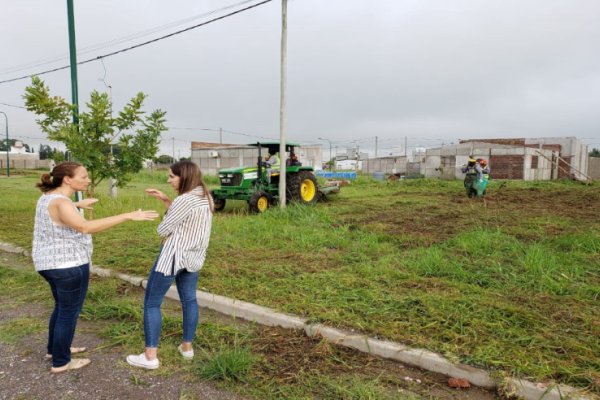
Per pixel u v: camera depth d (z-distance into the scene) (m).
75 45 7.18
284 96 11.32
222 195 12.00
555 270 5.14
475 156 30.95
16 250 7.11
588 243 6.38
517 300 4.29
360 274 5.29
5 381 3.10
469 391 2.94
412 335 3.54
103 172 7.19
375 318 3.89
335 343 3.63
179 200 3.10
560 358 3.12
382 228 8.54
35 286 5.27
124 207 11.78
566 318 3.83
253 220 9.36
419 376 3.14
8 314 4.41
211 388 3.01
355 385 2.97
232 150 37.75
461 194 16.94
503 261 5.71
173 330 3.91
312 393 2.92
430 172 34.88
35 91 6.56
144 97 7.15
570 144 36.75
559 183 24.16
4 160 66.31
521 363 3.05
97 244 7.27
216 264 5.82
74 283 3.10
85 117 6.75
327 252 6.54
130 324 4.10
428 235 7.73
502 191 18.16
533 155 30.17
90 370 3.25
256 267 5.68
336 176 30.06
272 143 12.03
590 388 2.76
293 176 12.49
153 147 7.39
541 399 2.74
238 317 4.32
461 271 5.16
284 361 3.35
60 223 3.06
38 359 3.45
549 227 8.34
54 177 3.18
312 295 4.52
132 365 3.29
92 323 4.19
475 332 3.52
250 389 2.98
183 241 3.13
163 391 2.96
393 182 24.36
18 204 12.99
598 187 20.58
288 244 7.04
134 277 5.43
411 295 4.40
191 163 3.26
